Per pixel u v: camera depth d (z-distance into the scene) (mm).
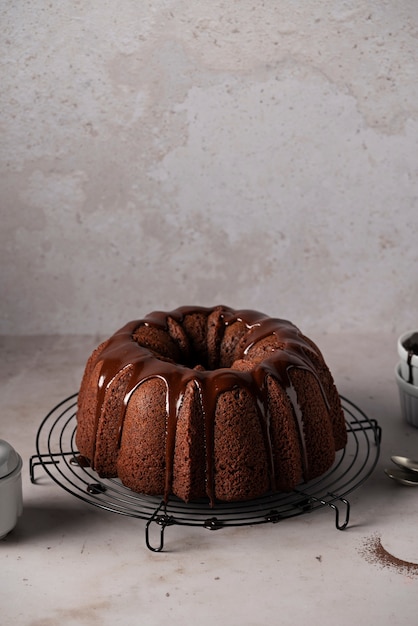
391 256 2432
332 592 1479
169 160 2316
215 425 1613
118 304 2457
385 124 2301
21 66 2217
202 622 1407
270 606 1445
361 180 2354
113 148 2301
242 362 1739
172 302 2461
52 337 2463
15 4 2164
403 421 2039
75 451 1884
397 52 2234
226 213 2373
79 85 2242
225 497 1634
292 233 2400
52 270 2414
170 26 2203
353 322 2488
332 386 1836
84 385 1834
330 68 2248
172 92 2258
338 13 2203
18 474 1570
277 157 2326
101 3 2176
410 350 1979
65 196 2340
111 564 1553
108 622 1409
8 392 2146
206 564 1553
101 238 2387
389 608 1441
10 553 1578
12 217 2355
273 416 1655
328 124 2299
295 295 2465
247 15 2199
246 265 2432
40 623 1407
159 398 1639
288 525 1663
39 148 2291
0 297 2436
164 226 2381
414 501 1739
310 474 1714
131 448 1656
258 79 2254
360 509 1711
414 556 1575
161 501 1708
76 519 1675
